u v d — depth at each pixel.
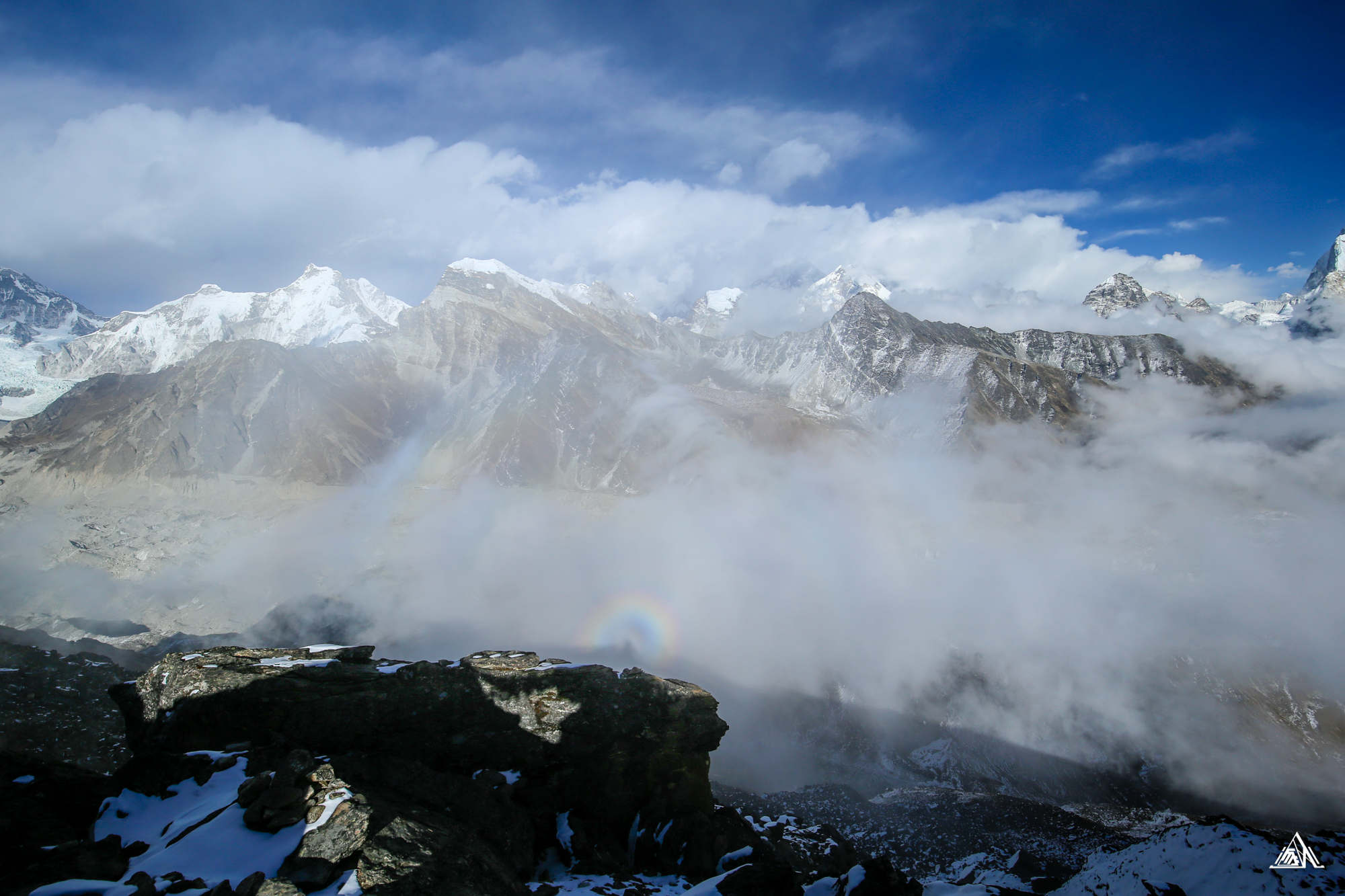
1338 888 24.73
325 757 23.72
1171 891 27.77
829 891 26.45
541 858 26.22
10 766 20.91
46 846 18.22
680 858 29.03
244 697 26.59
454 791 25.25
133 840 19.41
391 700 28.20
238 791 20.73
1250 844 28.31
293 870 17.33
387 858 17.88
